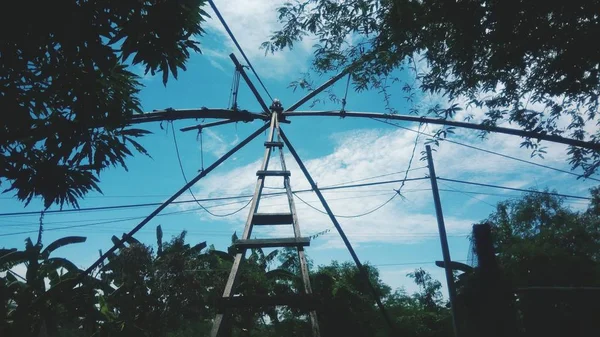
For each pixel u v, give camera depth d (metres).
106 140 5.73
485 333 2.77
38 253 24.38
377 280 29.17
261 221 6.73
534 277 22.27
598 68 4.70
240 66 11.06
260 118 12.02
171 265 25.44
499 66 5.07
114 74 5.61
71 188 5.46
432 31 5.37
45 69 4.84
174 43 5.00
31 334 22.48
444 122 8.52
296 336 26.78
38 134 5.16
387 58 5.85
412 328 27.67
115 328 23.73
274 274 28.61
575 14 4.30
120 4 4.57
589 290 2.98
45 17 4.23
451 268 17.08
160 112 10.02
